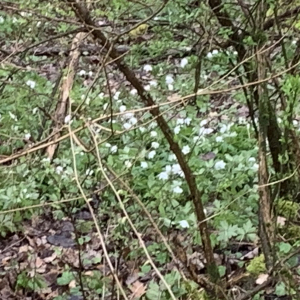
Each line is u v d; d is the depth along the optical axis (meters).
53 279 1.65
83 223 1.76
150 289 1.36
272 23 1.51
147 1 1.67
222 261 1.59
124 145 2.04
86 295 1.50
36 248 1.77
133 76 1.14
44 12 1.54
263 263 1.30
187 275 1.41
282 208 1.34
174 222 1.67
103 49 1.22
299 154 1.44
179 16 1.58
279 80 1.61
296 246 1.35
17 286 1.62
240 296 1.25
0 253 1.80
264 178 1.28
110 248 1.61
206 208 1.74
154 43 2.03
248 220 1.70
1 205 1.90
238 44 1.49
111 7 1.63
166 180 1.86
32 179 1.93
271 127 1.50
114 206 1.61
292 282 1.23
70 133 1.05
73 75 1.84
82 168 1.89
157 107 1.09
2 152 2.06
